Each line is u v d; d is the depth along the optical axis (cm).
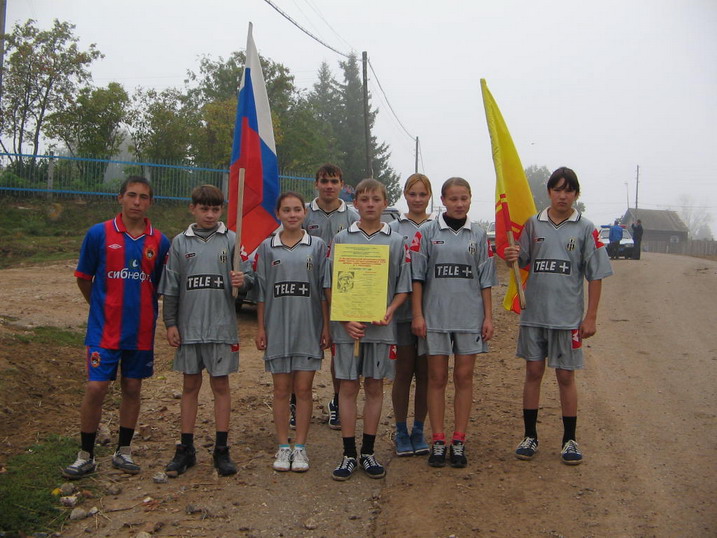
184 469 473
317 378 744
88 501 424
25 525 387
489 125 527
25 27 2417
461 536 386
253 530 394
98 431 539
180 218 2272
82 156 2373
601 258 495
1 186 2147
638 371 775
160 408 612
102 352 449
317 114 5666
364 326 474
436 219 502
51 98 2458
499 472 479
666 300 1332
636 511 416
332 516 415
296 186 2520
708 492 443
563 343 495
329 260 488
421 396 528
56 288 1247
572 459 489
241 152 525
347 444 476
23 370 627
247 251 526
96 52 2495
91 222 2138
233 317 483
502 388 707
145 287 462
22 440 499
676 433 560
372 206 481
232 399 652
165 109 2655
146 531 387
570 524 399
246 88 529
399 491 449
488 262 495
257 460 501
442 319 486
